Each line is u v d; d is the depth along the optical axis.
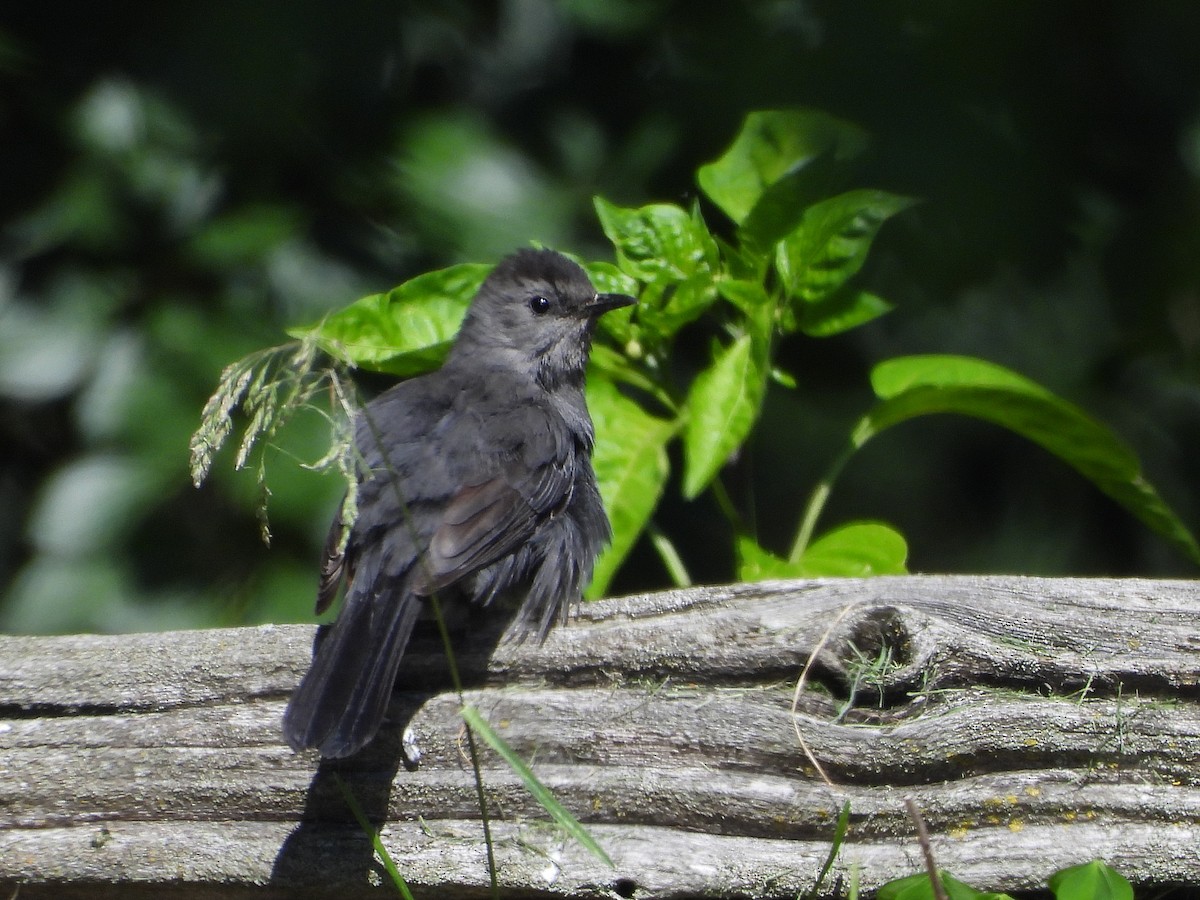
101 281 10.21
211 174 10.09
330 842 6.25
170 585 9.94
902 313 10.69
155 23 9.27
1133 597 6.43
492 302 9.27
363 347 7.98
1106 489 8.16
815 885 5.89
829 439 11.71
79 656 6.76
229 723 6.49
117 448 9.99
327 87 9.25
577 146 10.82
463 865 6.17
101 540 9.88
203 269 10.15
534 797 6.21
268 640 6.72
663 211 8.14
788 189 7.85
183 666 6.66
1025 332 11.82
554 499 8.13
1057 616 6.36
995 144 7.11
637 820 6.21
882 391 8.05
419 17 9.99
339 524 7.68
